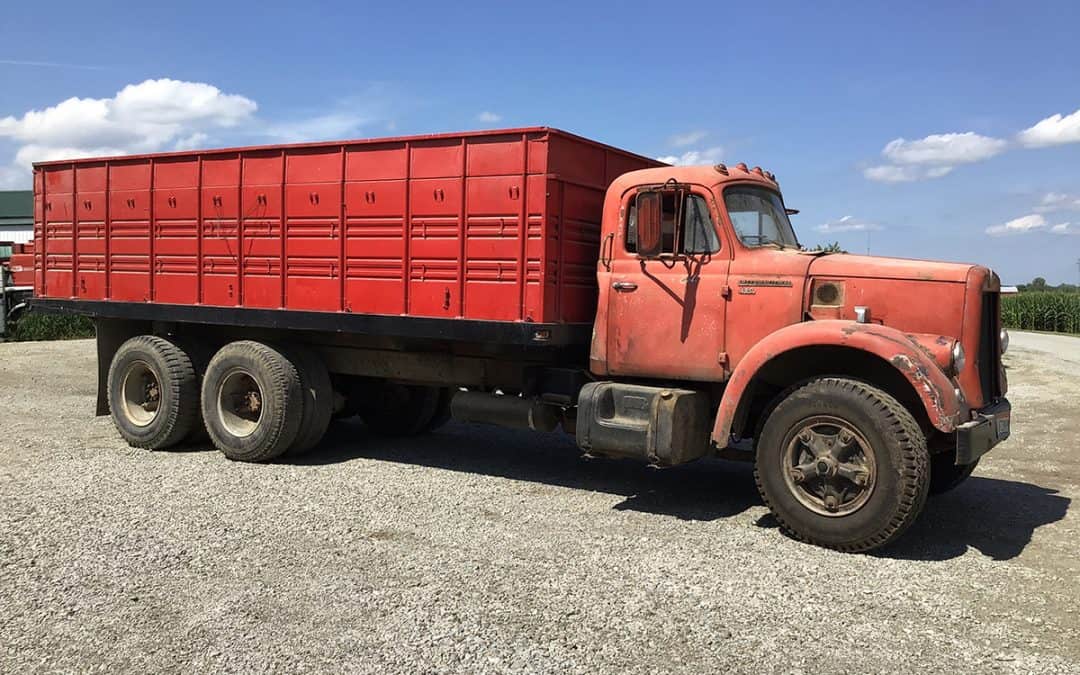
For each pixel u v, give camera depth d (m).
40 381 14.22
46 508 6.18
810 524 5.51
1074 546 5.69
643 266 6.59
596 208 7.16
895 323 5.81
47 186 9.48
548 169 6.47
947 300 5.70
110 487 6.88
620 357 6.67
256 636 4.02
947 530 6.04
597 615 4.31
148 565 4.98
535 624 4.19
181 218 8.48
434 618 4.24
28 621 4.18
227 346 8.18
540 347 7.20
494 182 6.70
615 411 6.46
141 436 8.59
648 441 6.15
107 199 8.99
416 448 8.95
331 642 3.96
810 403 5.52
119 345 9.56
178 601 4.44
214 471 7.59
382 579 4.78
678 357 6.43
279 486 7.02
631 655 3.87
